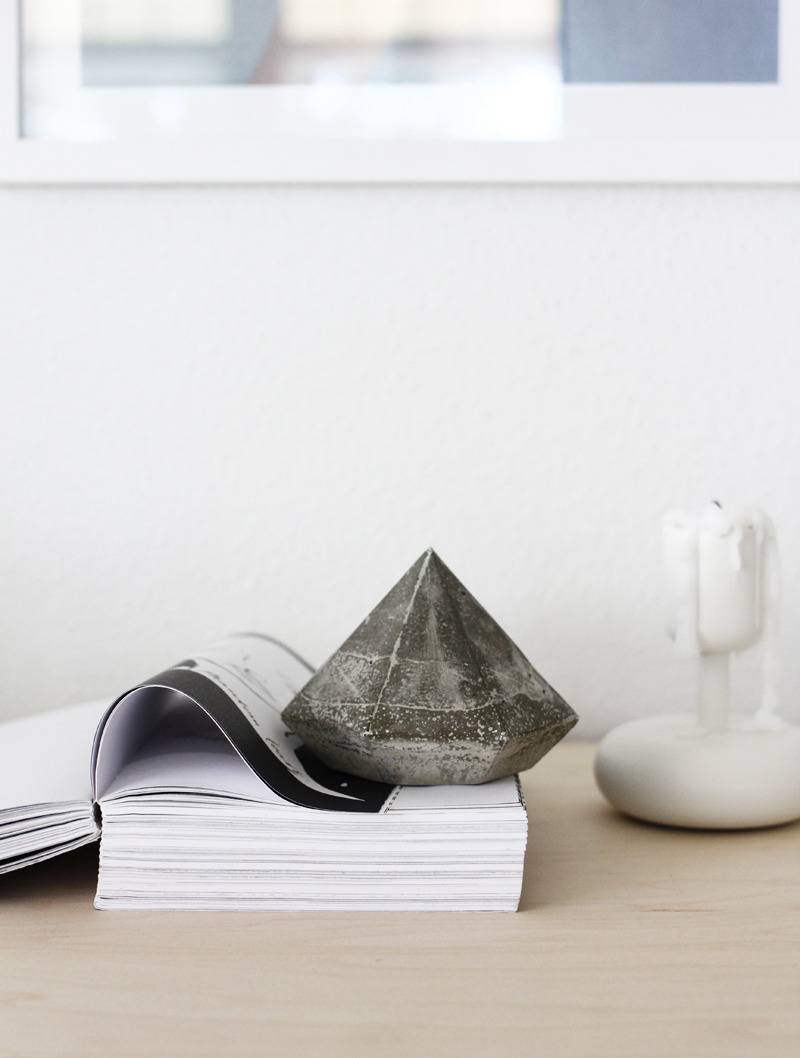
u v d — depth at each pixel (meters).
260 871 0.54
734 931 0.52
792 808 0.59
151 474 0.73
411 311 0.72
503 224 0.72
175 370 0.72
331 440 0.72
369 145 0.71
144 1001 0.49
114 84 0.71
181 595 0.73
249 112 0.71
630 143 0.71
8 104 0.71
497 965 0.50
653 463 0.72
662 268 0.72
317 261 0.72
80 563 0.73
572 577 0.72
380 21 0.71
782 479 0.72
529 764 0.58
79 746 0.59
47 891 0.55
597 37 0.71
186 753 0.58
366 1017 0.48
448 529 0.72
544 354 0.72
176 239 0.72
